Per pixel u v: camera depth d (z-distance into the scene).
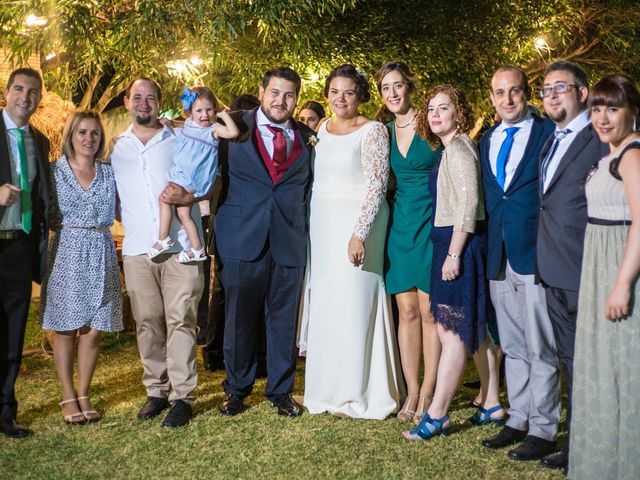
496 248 4.19
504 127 4.24
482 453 4.16
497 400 4.61
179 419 4.53
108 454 4.12
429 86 8.36
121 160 4.56
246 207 4.64
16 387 5.32
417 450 4.19
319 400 4.77
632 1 10.33
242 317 4.75
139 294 4.60
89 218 4.48
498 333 4.41
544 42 9.51
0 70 7.29
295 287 4.76
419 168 4.60
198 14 6.05
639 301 3.48
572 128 3.88
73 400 4.61
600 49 11.10
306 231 4.75
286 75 4.57
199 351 6.59
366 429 4.50
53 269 4.45
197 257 4.53
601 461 3.59
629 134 3.56
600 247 3.60
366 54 7.75
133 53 6.32
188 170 4.47
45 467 3.95
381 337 4.75
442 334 4.30
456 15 8.38
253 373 4.86
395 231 4.68
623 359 3.52
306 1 6.46
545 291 4.02
